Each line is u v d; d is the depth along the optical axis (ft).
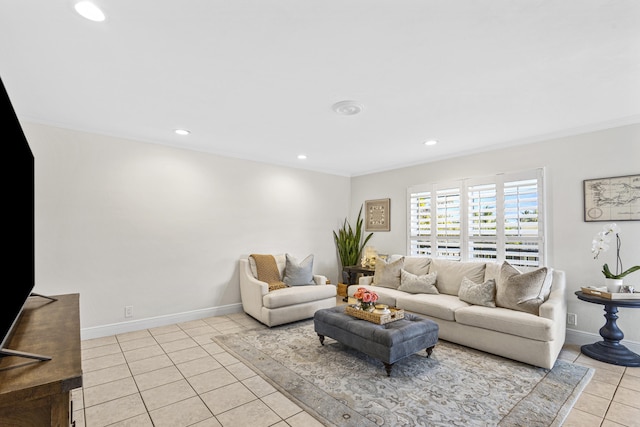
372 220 18.04
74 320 4.49
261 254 14.57
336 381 7.93
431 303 11.05
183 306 12.89
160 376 8.20
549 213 11.26
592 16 5.03
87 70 6.90
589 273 10.34
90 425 6.16
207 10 4.98
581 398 7.18
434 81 7.32
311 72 6.97
